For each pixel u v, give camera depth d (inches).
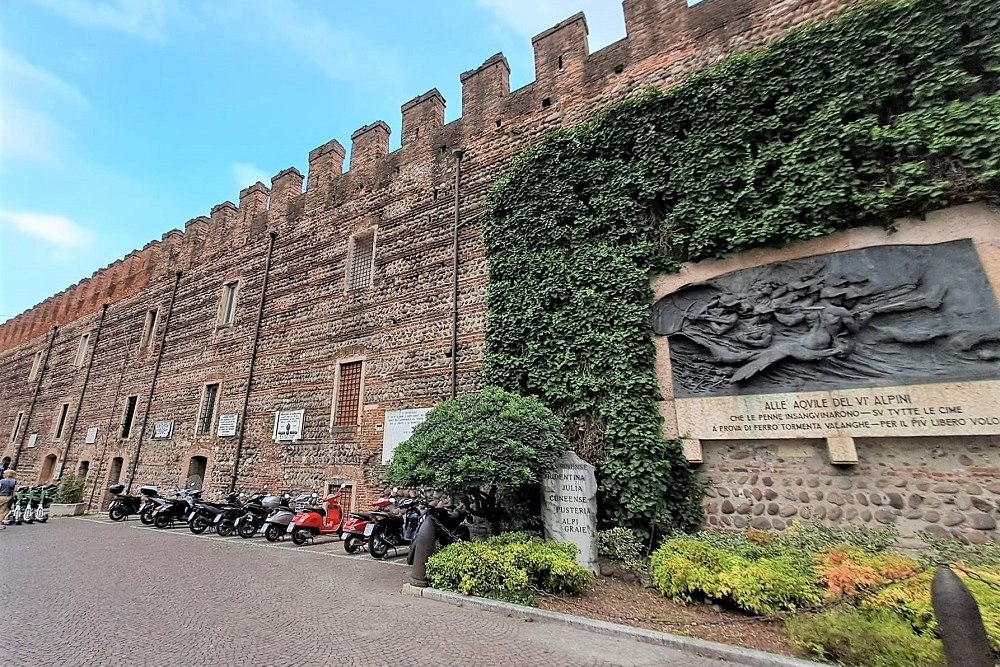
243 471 568.4
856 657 152.8
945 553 217.5
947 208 257.1
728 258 314.2
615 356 329.4
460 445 277.4
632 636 184.1
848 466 261.4
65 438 885.8
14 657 157.3
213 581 264.1
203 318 723.4
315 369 545.0
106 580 263.7
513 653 167.3
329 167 637.9
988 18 263.9
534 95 457.1
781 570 209.3
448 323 442.6
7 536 430.9
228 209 765.3
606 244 359.6
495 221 428.8
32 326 1151.6
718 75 342.6
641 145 363.3
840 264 278.5
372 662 157.2
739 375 293.0
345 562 322.3
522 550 245.0
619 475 305.3
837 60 300.8
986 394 230.2
